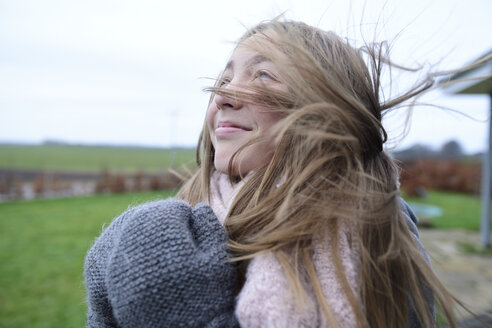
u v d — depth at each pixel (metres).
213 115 0.82
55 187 12.65
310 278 0.58
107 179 13.03
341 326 0.54
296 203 0.65
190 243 0.57
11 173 16.72
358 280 0.60
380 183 0.72
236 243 0.63
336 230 0.64
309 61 0.72
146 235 0.57
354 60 0.83
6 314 2.90
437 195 13.36
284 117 0.72
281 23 0.86
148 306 0.53
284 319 0.50
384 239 0.67
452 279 3.66
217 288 0.56
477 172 13.65
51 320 2.79
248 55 0.77
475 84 4.32
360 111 0.74
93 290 0.65
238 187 0.74
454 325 0.69
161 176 14.88
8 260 4.42
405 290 0.67
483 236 5.36
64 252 4.82
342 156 0.71
